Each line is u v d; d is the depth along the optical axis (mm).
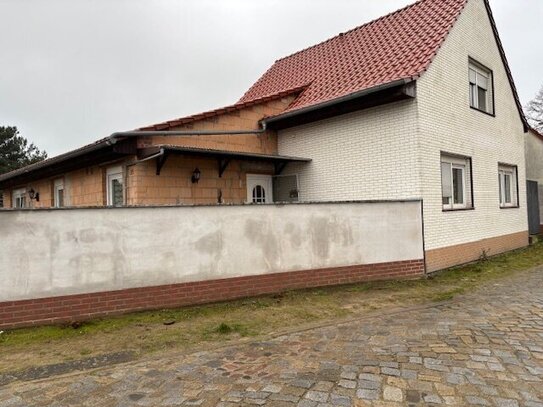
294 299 6301
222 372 3682
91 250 5391
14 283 4984
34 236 5086
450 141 9336
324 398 3143
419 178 8242
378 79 9008
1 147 37438
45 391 3373
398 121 8570
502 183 12391
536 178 15828
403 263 7941
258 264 6555
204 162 9203
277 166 10688
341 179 9562
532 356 3883
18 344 4480
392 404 3029
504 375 3480
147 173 8367
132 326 5059
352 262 7441
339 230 7344
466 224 9828
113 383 3498
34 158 39406
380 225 7746
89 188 10242
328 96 9820
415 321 5133
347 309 5770
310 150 10195
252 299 6320
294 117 10031
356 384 3373
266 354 4102
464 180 10195
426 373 3553
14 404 3156
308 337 4605
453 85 9594
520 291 6715
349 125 9438
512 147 12570
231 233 6336
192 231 6035
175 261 5910
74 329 4961
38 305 5090
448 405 2994
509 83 12539
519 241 12617
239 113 10039
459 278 7965
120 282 5555
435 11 10883
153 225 5777
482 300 6148
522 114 13164
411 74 8117
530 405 2971
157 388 3387
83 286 5336
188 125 9023
